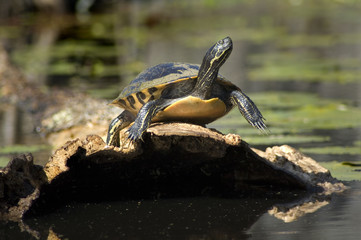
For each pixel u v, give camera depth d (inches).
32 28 1549.0
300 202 348.5
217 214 326.0
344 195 359.9
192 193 378.6
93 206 348.5
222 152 355.3
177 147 354.9
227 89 395.2
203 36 1407.5
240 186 397.1
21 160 336.8
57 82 893.2
